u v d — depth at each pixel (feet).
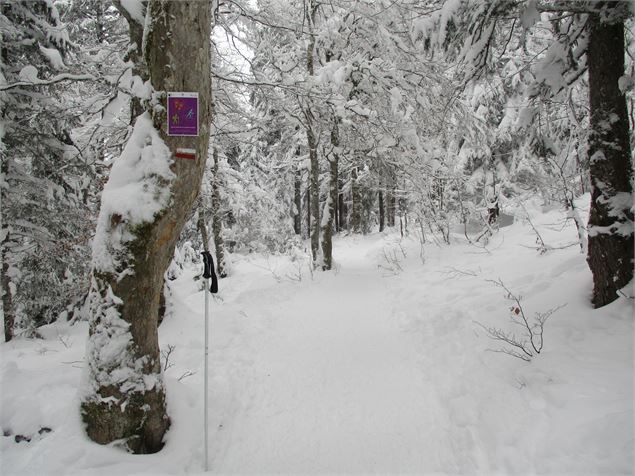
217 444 12.88
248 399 15.92
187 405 13.99
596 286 17.44
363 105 41.42
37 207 30.83
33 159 31.32
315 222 45.47
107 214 11.39
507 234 38.68
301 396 16.08
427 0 23.45
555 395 12.26
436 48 19.22
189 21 10.99
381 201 89.40
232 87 30.40
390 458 11.98
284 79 31.24
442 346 19.45
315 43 41.39
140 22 16.42
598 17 16.34
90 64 25.48
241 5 25.96
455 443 12.21
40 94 28.48
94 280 11.75
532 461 10.18
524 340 16.76
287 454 12.37
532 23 15.34
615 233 16.57
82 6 36.04
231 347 21.63
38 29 28.94
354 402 15.42
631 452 9.00
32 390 13.93
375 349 20.88
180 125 11.16
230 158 60.18
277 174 76.74
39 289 32.42
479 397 14.05
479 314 21.52
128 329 11.60
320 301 31.96
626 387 11.47
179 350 21.02
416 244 46.68
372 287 35.55
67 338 29.89
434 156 42.50
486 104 45.83
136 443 11.59
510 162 48.21
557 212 36.29
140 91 11.66
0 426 12.15
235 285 48.78
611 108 16.57
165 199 11.33
